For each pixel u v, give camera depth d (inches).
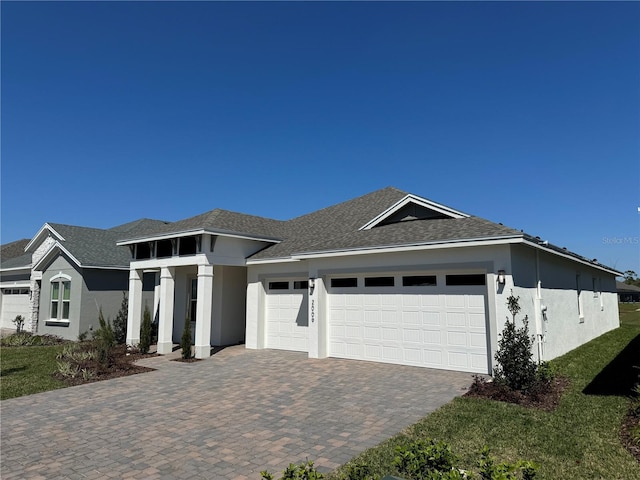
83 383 411.8
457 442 224.4
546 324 461.1
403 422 262.7
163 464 207.8
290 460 209.0
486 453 147.1
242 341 673.6
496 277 381.7
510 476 127.8
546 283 475.8
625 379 371.2
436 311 424.5
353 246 470.0
